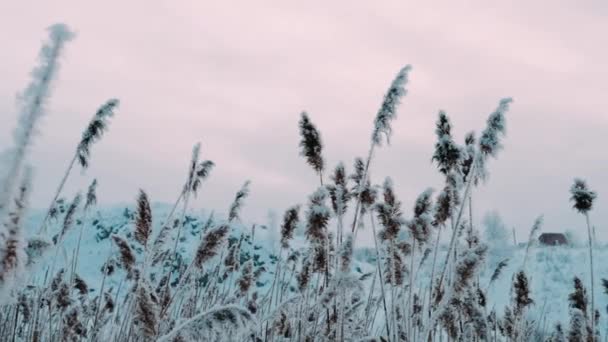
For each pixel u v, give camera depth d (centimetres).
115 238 459
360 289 516
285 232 679
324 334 566
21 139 143
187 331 266
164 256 525
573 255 2134
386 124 517
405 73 525
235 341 325
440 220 505
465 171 515
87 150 499
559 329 647
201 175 611
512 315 622
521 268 584
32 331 578
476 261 396
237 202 651
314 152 564
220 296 679
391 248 530
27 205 148
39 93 145
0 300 149
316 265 591
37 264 218
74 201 658
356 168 605
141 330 352
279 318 567
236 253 775
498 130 460
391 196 543
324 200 536
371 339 477
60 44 147
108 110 519
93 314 675
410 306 488
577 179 608
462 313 550
